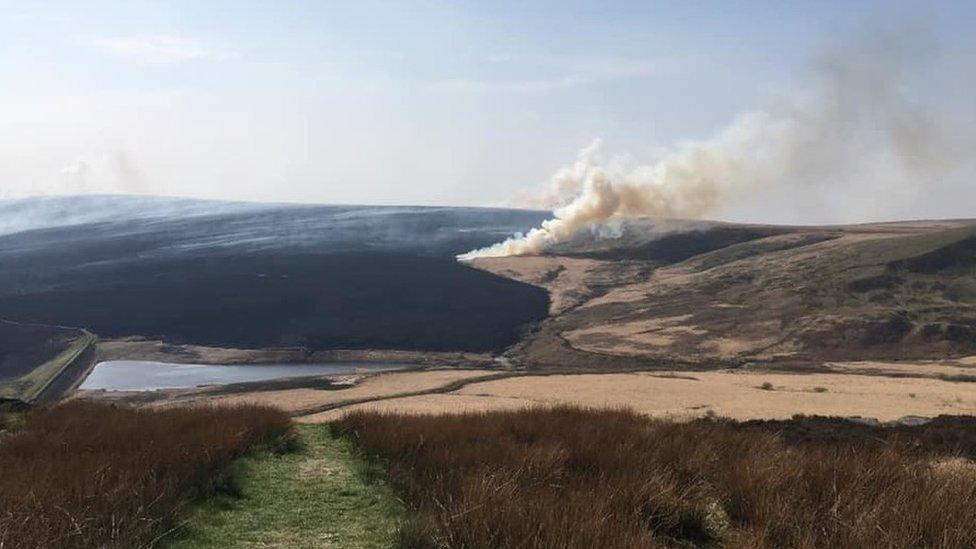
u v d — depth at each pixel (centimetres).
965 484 761
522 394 5884
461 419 1766
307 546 779
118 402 7056
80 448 1268
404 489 996
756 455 949
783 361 10412
